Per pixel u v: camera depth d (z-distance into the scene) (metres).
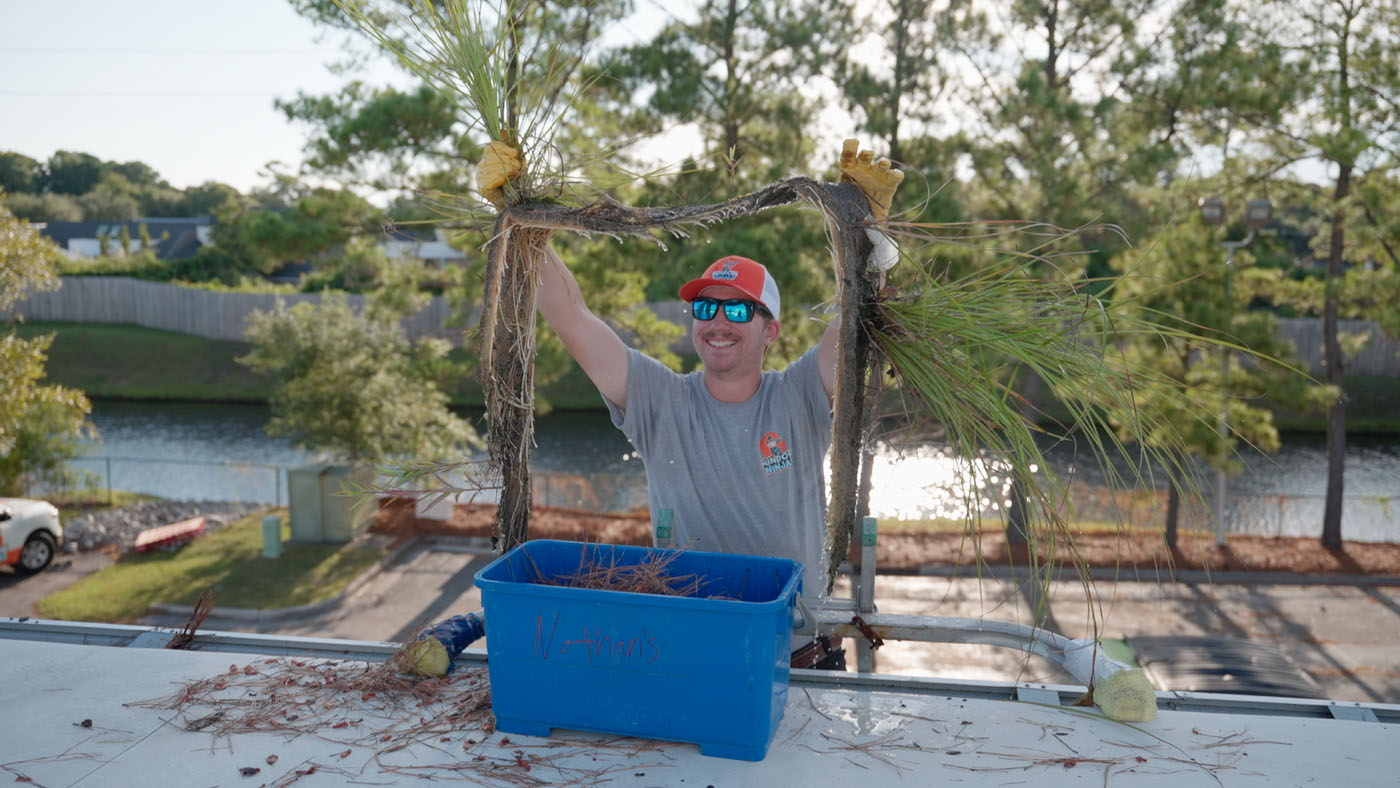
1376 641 12.64
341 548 16.05
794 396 2.64
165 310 46.38
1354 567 15.53
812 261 14.22
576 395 35.06
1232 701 2.20
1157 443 2.11
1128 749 1.95
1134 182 14.77
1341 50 14.19
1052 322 2.12
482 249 2.34
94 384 39.72
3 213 15.31
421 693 2.19
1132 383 2.10
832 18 13.78
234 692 2.18
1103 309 2.08
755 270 2.61
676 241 14.55
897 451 2.32
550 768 1.85
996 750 1.94
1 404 15.84
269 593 13.90
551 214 2.16
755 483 2.61
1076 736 2.01
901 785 1.80
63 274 49.47
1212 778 1.83
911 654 11.61
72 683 2.22
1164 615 13.38
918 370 2.16
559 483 18.25
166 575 14.70
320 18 12.92
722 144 12.94
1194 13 14.32
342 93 14.20
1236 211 15.86
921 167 13.89
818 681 2.30
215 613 13.08
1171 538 16.02
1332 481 16.61
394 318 17.36
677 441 2.63
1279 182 15.49
